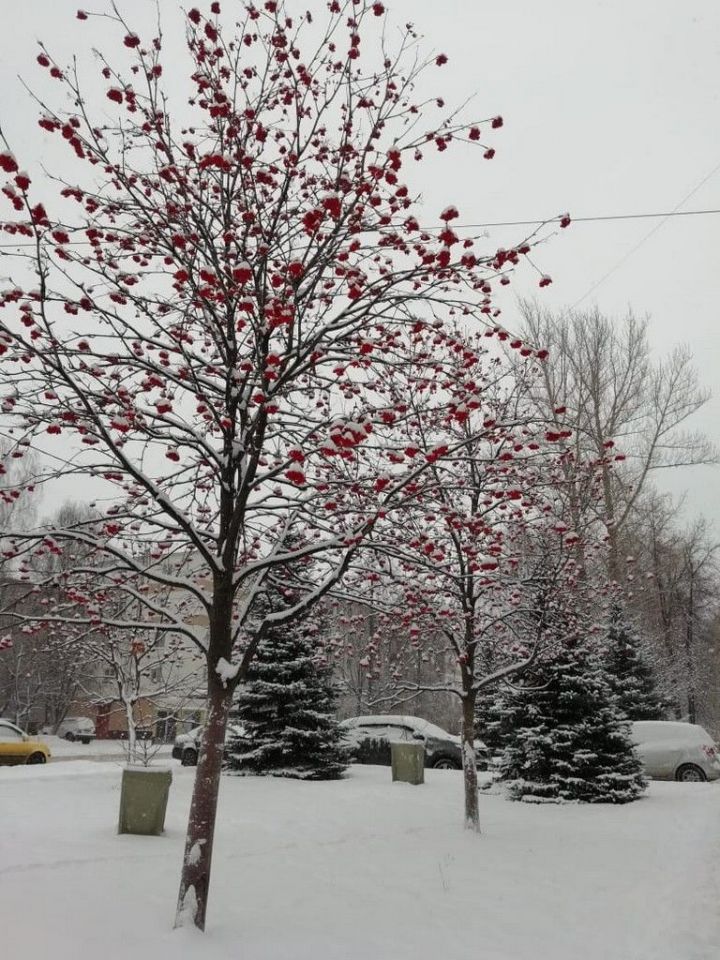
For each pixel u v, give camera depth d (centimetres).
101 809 873
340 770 1440
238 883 571
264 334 510
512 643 1041
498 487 673
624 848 792
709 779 1605
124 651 1124
